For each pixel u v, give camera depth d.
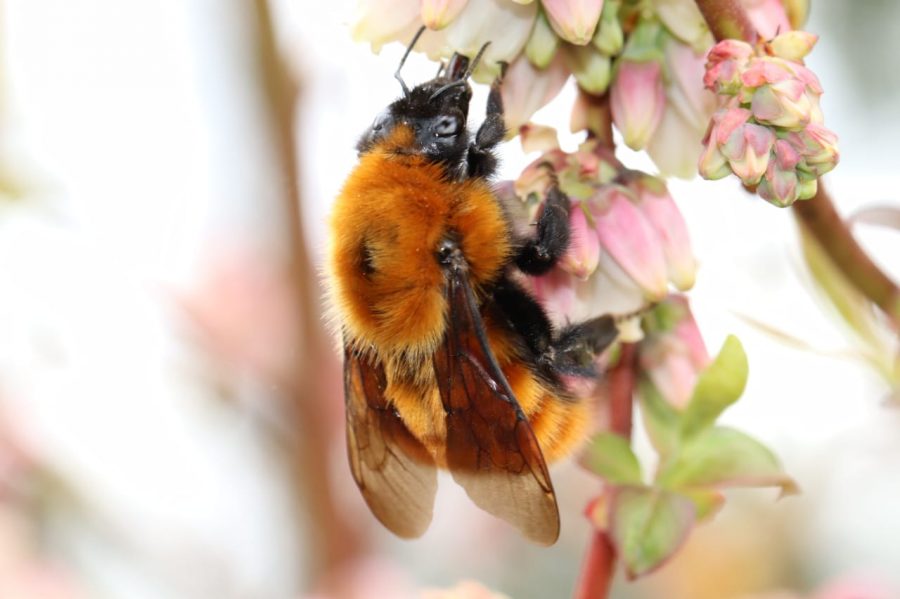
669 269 0.26
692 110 0.26
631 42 0.26
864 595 0.30
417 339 0.27
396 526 0.28
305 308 0.31
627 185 0.27
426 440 0.28
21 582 0.31
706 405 0.27
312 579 0.31
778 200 0.25
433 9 0.26
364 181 0.28
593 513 0.27
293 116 0.31
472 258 0.27
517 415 0.27
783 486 0.26
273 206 0.31
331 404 0.31
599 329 0.27
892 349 0.27
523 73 0.26
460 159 0.27
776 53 0.25
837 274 0.27
